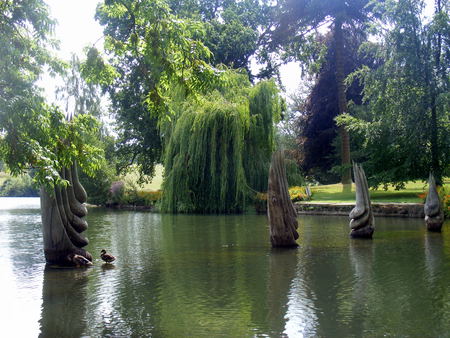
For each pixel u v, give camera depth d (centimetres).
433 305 782
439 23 2469
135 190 4372
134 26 935
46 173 823
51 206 1217
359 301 816
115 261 1246
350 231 1733
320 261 1198
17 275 1083
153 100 1004
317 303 811
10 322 734
